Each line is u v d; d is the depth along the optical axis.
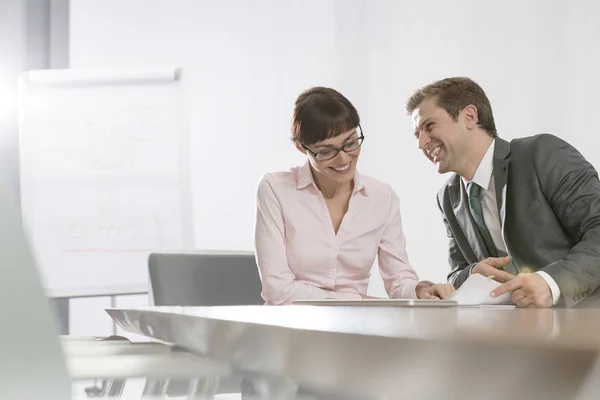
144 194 3.71
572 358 0.26
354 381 0.41
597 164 3.71
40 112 3.66
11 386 0.30
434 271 3.87
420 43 3.97
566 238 1.96
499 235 2.11
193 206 3.78
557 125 3.75
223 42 3.88
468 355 0.30
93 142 3.69
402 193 3.94
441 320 0.59
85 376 0.62
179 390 0.72
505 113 3.83
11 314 0.30
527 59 3.80
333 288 2.18
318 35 3.98
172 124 3.76
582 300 1.57
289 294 2.09
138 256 3.68
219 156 3.86
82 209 3.66
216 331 0.68
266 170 3.89
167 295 2.22
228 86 3.88
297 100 2.12
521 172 2.01
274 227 2.16
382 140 3.98
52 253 3.61
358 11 3.99
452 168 2.15
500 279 1.59
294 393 0.63
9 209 0.31
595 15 3.71
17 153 3.70
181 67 3.79
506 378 0.28
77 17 3.79
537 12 3.78
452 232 2.22
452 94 2.13
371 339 0.39
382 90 3.99
